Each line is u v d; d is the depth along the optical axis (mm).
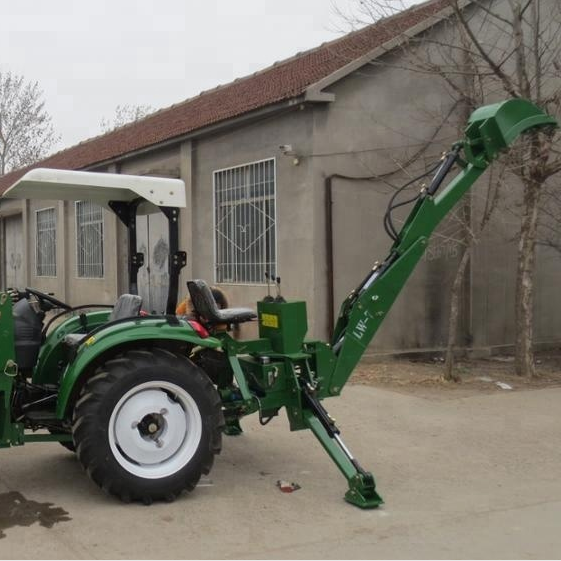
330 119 10188
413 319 10977
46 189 5594
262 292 11188
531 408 8070
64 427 5258
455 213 10422
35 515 4742
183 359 5168
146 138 14609
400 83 10688
